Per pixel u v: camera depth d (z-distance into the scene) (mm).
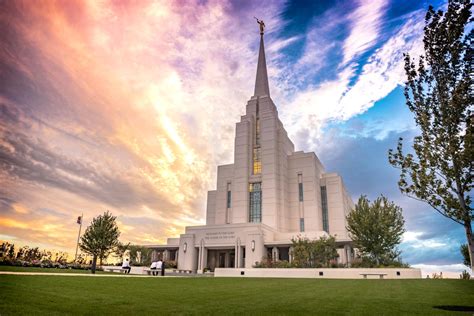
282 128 73062
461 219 11734
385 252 37969
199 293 14391
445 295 14719
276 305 11039
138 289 14883
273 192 63406
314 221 63562
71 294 11828
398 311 9914
